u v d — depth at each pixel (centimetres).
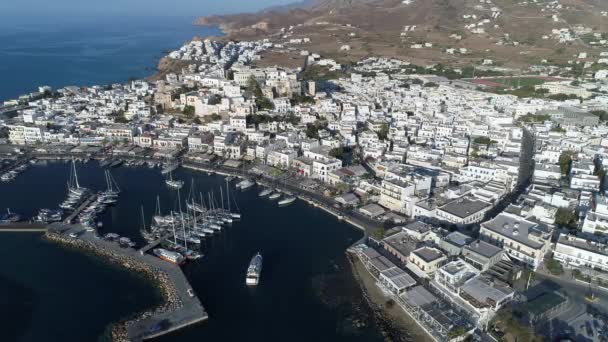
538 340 12612
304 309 15525
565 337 13000
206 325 14688
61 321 14775
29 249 19088
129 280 16950
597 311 14262
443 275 15188
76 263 18062
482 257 16012
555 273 16112
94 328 14450
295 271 17712
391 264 16812
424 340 13675
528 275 16012
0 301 15750
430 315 13962
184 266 18038
